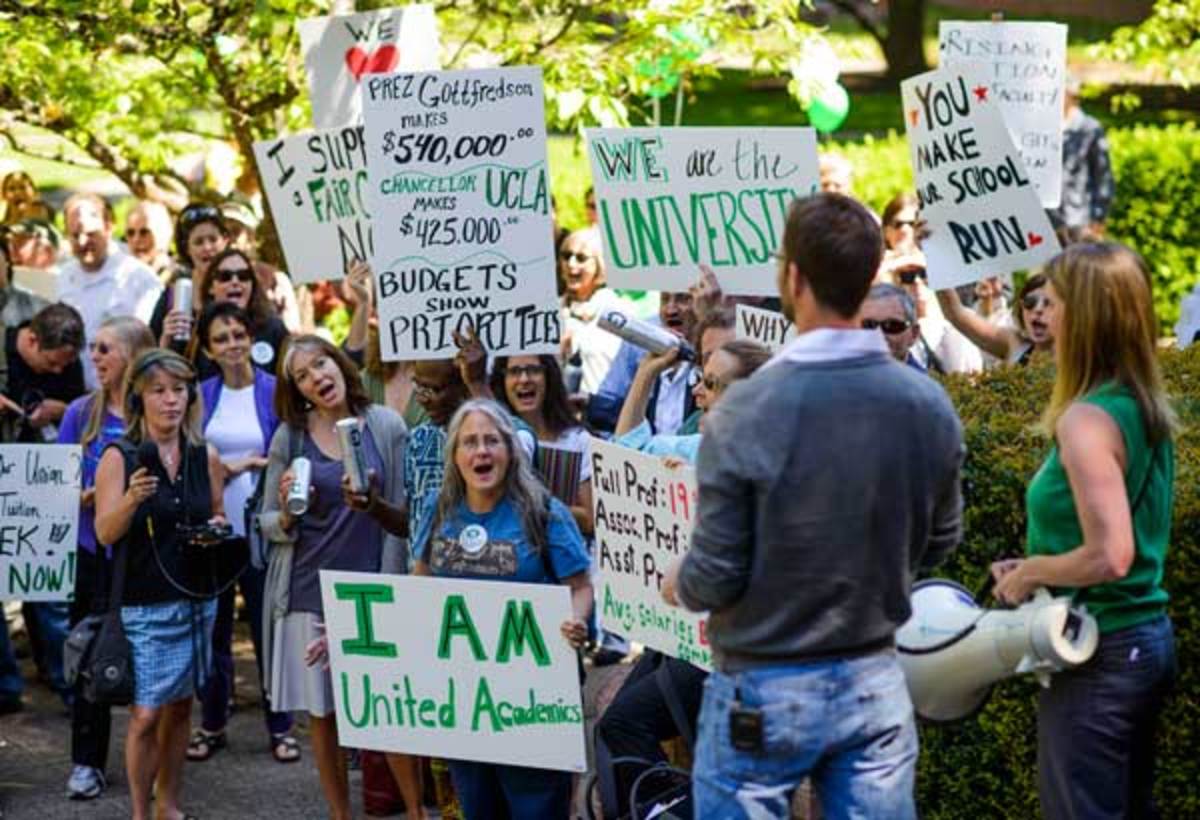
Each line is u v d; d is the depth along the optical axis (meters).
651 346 6.63
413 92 7.09
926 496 4.18
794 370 4.10
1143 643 4.58
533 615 5.74
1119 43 13.83
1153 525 4.57
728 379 5.60
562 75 9.40
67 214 9.66
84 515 7.89
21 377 8.66
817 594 4.10
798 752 4.17
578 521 6.83
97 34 9.02
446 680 5.91
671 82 9.86
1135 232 14.84
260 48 9.83
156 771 6.98
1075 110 13.72
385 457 6.94
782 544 4.08
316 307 11.74
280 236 8.07
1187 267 14.80
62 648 8.33
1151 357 4.51
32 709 8.43
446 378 7.09
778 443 4.05
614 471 5.80
